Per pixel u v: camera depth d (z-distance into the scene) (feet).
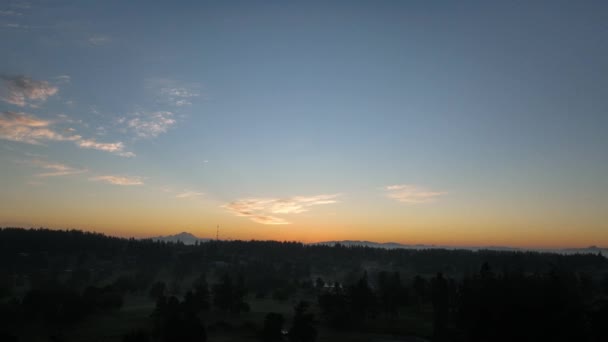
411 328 389.19
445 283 410.31
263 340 310.04
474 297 203.51
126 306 461.37
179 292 579.07
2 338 259.39
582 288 458.09
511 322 179.63
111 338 298.76
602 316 186.29
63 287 439.22
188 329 258.98
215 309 448.24
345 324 393.29
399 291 469.16
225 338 324.39
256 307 488.44
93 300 380.78
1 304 337.72
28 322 329.72
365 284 427.74
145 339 228.84
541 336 173.17
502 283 197.57
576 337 174.40
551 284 190.90
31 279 545.85
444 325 346.74
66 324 329.93
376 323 413.80
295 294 613.52
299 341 296.51
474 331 196.44
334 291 479.82
